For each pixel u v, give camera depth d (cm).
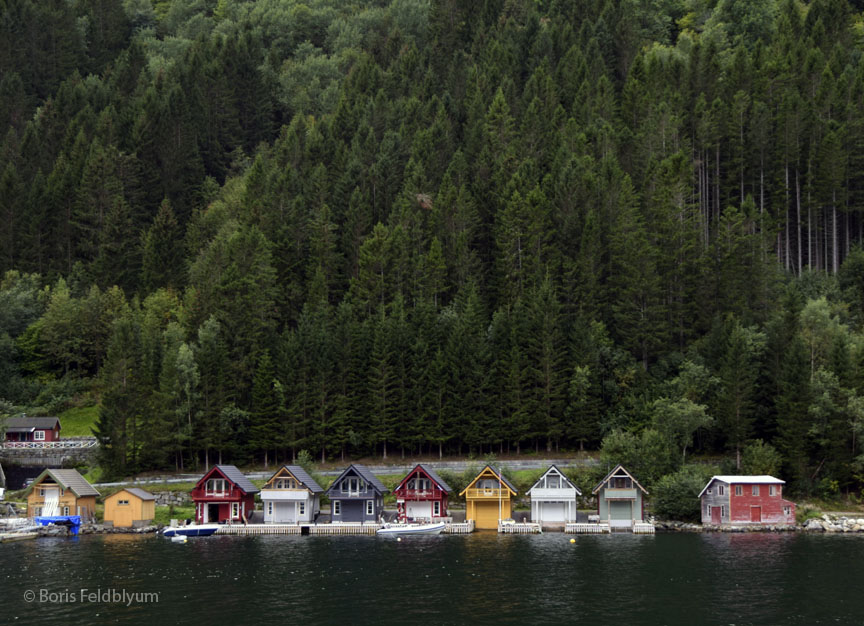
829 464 13888
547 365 15775
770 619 7550
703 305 17400
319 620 7575
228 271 17475
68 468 15175
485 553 10706
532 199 18175
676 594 8381
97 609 7950
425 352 16088
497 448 15900
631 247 17200
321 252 18650
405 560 10231
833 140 18725
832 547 11006
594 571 9462
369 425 15700
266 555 10638
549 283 16988
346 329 16325
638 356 17138
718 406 14762
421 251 18888
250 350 16688
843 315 16862
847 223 19562
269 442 15350
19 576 9281
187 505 14112
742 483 12631
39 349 18988
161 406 15000
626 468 13850
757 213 18950
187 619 7631
